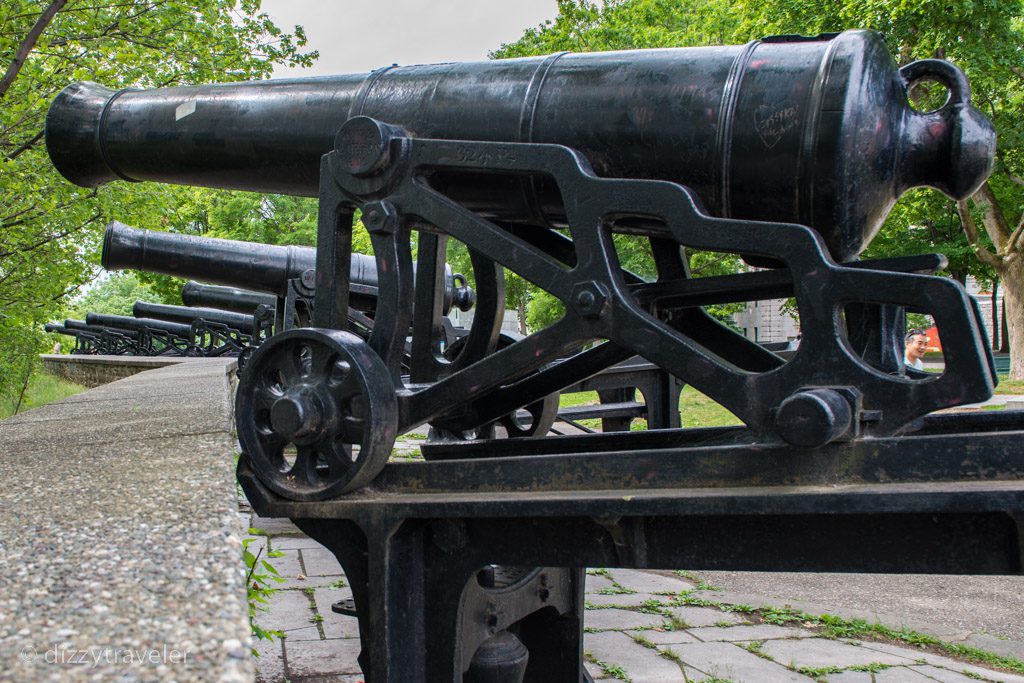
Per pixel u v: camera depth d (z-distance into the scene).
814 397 1.77
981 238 21.62
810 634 4.23
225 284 8.77
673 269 2.85
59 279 10.92
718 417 13.30
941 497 1.58
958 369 1.76
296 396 2.21
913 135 2.14
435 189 2.57
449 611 2.15
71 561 1.33
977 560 1.64
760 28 16.61
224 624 1.07
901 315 2.31
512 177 2.47
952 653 4.03
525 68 2.50
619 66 2.37
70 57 10.23
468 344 3.25
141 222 11.25
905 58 15.86
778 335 34.72
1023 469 1.67
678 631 4.23
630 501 1.83
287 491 2.26
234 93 3.08
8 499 1.81
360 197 2.42
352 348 2.22
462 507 2.01
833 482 1.82
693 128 2.20
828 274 1.88
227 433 3.02
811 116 2.07
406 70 2.74
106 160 3.35
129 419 3.75
